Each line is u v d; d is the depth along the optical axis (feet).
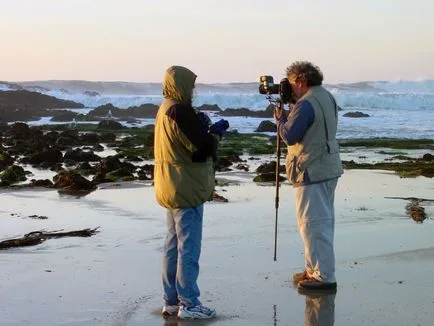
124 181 50.34
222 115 186.60
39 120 193.98
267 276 21.50
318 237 19.98
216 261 23.61
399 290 19.71
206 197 17.78
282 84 20.53
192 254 17.79
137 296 19.72
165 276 18.12
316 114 19.69
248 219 32.09
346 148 85.05
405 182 47.70
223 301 18.99
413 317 17.38
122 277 21.94
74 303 19.08
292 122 19.72
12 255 25.45
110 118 195.21
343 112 179.52
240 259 23.89
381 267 22.41
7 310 18.51
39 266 23.62
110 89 375.86
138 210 35.86
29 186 46.88
